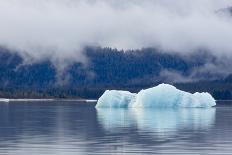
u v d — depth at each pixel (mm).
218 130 74062
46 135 66312
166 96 157875
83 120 98688
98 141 59188
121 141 59375
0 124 86812
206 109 156750
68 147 53688
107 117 109500
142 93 160125
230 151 50594
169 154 48656
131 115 117562
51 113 130625
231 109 160625
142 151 50594
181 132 70812
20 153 49188
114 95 164875
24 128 77812
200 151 50562
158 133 69250
